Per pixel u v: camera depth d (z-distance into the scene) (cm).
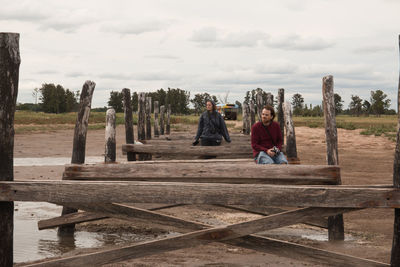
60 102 18150
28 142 2616
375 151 2109
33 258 550
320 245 606
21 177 1195
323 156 1881
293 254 420
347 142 2612
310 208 412
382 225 723
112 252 414
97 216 645
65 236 668
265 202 395
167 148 945
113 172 488
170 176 483
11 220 415
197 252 565
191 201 399
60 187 404
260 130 670
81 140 671
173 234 694
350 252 566
